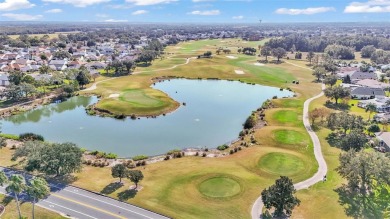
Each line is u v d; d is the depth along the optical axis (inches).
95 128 4810.5
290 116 5078.7
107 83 7327.8
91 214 2554.1
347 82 7421.3
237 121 5142.7
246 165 3442.4
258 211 2618.1
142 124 4985.2
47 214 2536.9
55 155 3105.3
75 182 3051.2
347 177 2871.6
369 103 5305.1
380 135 4005.9
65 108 5890.8
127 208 2640.3
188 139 4372.5
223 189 2935.5
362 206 2664.9
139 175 2910.9
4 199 2741.1
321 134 4338.1
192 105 6033.5
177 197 2807.6
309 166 3420.3
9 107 5703.7
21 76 6830.7
